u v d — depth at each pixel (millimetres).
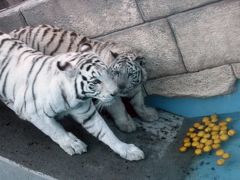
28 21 4137
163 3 3566
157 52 3850
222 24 3521
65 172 3457
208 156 3498
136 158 3482
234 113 3861
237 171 3311
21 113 3535
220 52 3664
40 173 3477
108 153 3572
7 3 4598
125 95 3715
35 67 3438
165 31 3711
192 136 3678
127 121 3828
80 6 3852
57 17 4008
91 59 3207
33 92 3381
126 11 3723
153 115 3961
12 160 3598
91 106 3434
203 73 3801
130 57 3611
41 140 3738
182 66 3844
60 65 3162
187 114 4047
